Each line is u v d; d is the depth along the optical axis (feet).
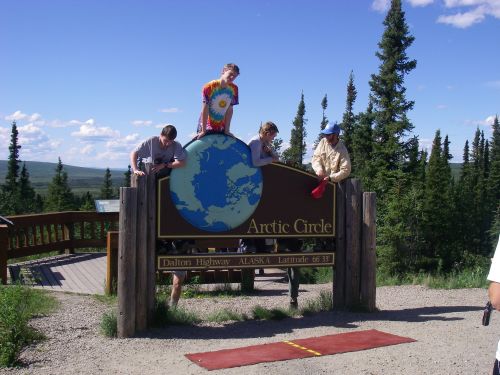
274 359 18.75
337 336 21.97
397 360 18.71
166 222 23.71
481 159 243.19
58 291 33.37
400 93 79.77
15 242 46.19
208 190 24.29
